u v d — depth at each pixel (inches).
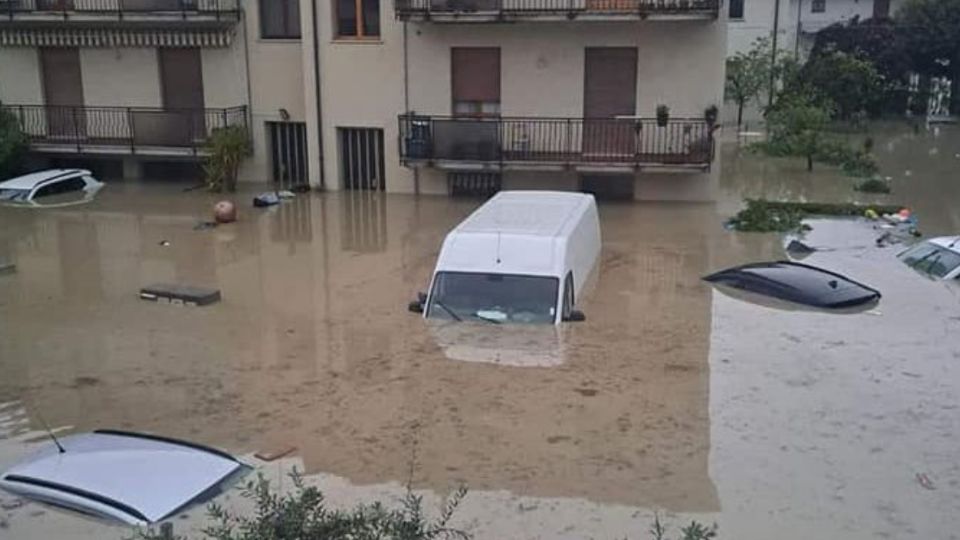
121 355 606.5
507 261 660.7
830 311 680.4
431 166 1071.6
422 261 824.9
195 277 781.9
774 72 1727.4
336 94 1121.4
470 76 1079.6
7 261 832.9
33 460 413.7
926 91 1945.1
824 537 394.3
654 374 563.8
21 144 1181.1
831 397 532.7
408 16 1038.4
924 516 411.2
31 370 582.6
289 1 1143.0
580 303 697.0
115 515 367.2
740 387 546.0
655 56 1029.2
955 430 492.7
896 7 2098.9
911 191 1145.4
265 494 268.7
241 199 1095.0
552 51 1050.1
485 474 446.3
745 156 1401.3
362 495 426.3
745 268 759.7
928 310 682.2
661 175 1061.1
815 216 992.9
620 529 400.2
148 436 434.6
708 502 421.7
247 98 1171.9
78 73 1211.2
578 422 500.1
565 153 1048.8
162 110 1179.3
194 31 1153.4
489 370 569.3
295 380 560.7
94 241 903.1
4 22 1183.6
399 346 609.9
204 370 579.5
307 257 842.8
